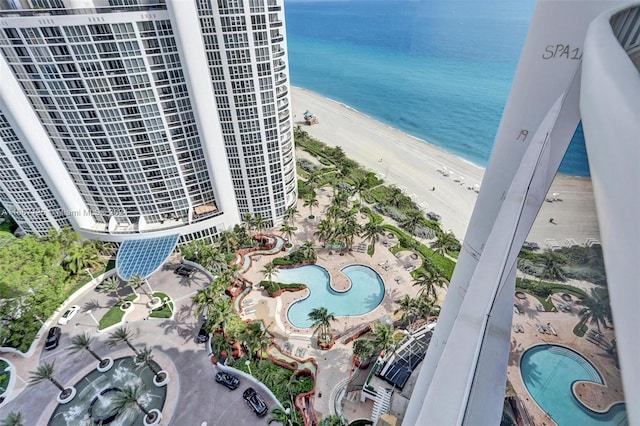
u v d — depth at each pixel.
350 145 127.38
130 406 45.03
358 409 46.31
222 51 54.91
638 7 8.51
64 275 62.91
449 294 22.45
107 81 52.66
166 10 50.19
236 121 62.59
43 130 58.50
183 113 60.00
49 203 65.81
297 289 64.38
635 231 3.42
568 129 11.08
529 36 13.36
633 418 3.14
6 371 52.75
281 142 69.88
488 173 17.12
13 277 56.78
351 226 70.06
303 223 81.12
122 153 60.00
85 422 46.78
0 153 58.12
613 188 4.34
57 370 52.94
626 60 6.46
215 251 66.56
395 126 150.00
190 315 60.44
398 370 46.78
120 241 68.38
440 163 115.31
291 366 51.31
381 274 67.56
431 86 194.50
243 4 51.38
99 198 66.44
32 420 47.28
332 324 58.31
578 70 11.73
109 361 53.38
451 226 83.00
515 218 9.48
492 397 6.55
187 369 52.38
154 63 53.53
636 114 4.46
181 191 67.88
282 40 60.00
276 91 63.09
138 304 62.62
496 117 154.00
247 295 63.75
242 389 49.72
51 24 47.16
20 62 51.09
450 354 7.12
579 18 11.41
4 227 77.06
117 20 48.28
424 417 6.31
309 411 46.47
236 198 73.38
